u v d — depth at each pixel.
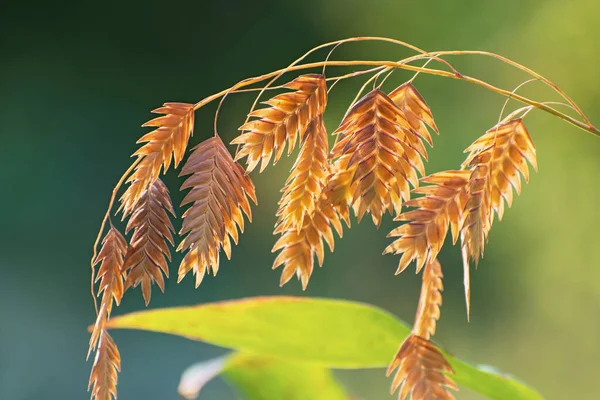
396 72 2.76
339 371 1.80
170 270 2.70
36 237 3.23
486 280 2.31
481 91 2.50
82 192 3.49
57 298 2.82
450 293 2.36
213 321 0.52
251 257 2.76
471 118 2.50
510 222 2.29
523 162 0.48
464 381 0.51
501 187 0.48
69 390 2.34
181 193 2.78
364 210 0.47
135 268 0.46
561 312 2.12
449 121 2.54
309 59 3.24
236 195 0.46
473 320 2.27
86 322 2.66
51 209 3.36
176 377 2.28
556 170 2.21
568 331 2.07
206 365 0.59
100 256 0.47
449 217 0.47
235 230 0.47
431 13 2.73
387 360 0.52
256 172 2.67
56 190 3.44
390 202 0.47
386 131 0.47
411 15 2.80
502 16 2.52
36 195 3.41
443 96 2.60
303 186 0.47
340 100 2.82
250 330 0.52
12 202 3.35
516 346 2.08
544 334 2.10
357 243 2.61
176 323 0.52
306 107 0.47
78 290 2.91
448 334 2.23
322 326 0.52
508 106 2.39
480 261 2.33
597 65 2.23
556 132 2.23
